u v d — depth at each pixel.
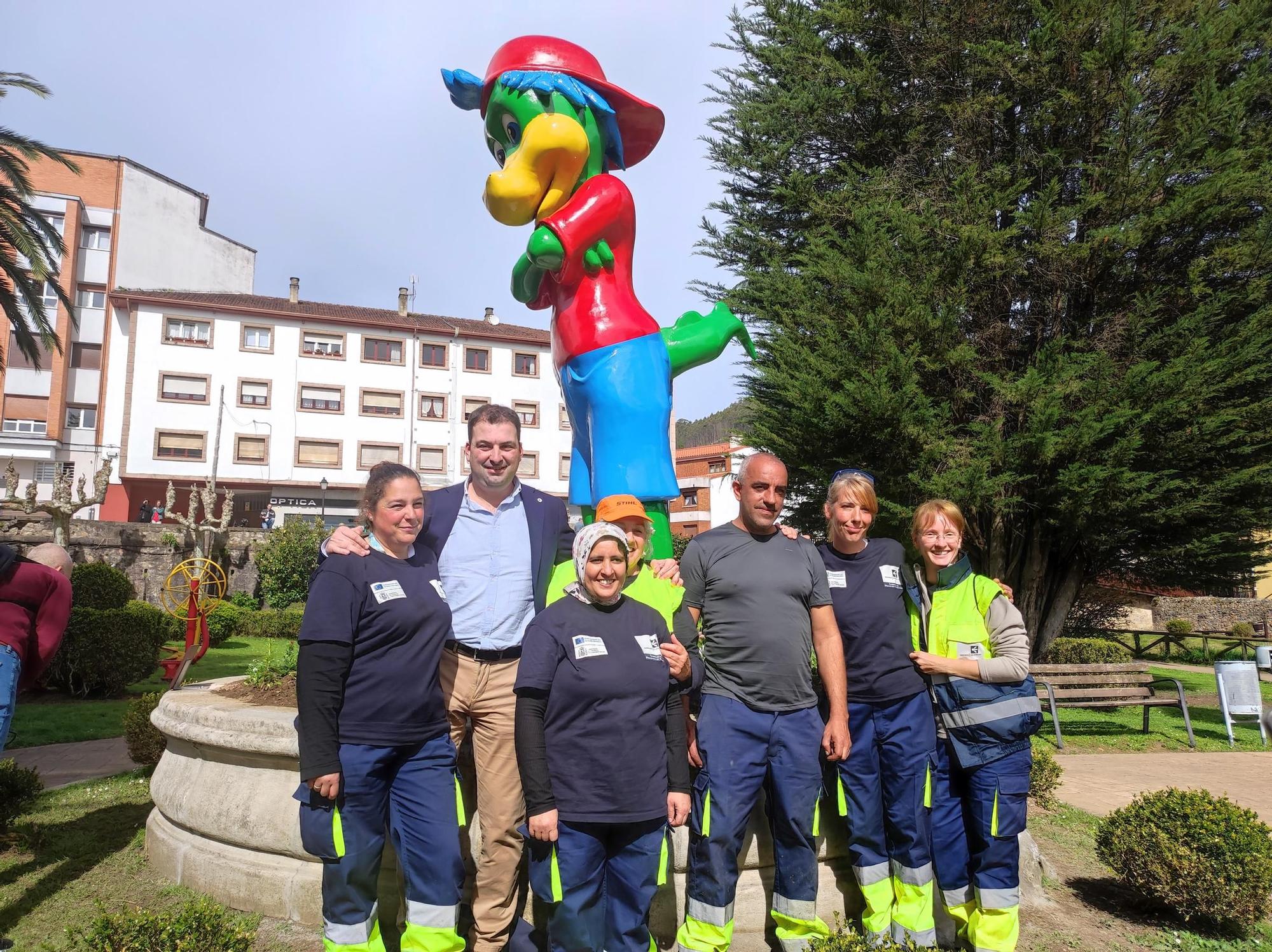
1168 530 10.98
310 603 3.07
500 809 3.34
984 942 3.49
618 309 4.54
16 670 3.82
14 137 16.27
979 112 11.73
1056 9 11.02
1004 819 3.49
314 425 38.03
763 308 12.45
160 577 23.64
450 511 3.55
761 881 3.88
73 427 38.28
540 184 4.47
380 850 3.11
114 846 4.89
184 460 36.09
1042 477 10.57
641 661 3.05
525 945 3.30
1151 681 9.55
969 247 10.62
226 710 4.24
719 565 3.52
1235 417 9.68
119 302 36.19
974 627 3.65
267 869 3.96
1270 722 6.57
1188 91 10.99
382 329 39.41
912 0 11.90
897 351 10.16
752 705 3.39
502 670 3.38
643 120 5.04
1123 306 11.26
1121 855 4.35
